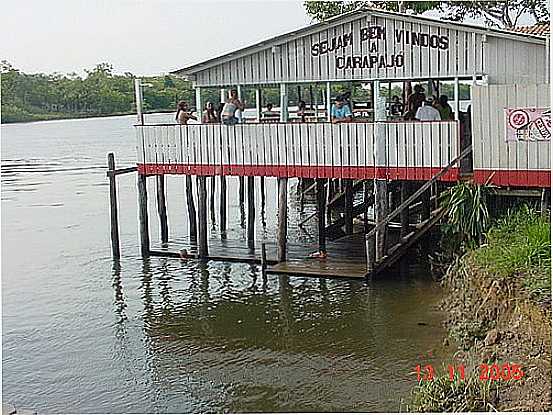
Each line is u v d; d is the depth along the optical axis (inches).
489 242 591.5
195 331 615.5
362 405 453.4
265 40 782.5
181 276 787.4
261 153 768.9
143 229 874.8
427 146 695.7
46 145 2470.5
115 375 534.3
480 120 646.5
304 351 551.8
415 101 721.0
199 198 834.8
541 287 464.1
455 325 554.3
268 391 488.4
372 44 748.6
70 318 669.3
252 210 927.7
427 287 669.3
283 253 781.9
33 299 733.9
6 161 2054.6
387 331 572.7
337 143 732.7
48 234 1077.8
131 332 625.0
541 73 699.4
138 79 835.4
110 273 819.4
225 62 808.9
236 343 580.1
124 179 1739.7
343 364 521.0
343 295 670.5
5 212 1277.1
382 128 711.7
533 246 524.1
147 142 830.5
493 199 661.3
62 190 1541.6
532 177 637.9
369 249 700.7
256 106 858.1
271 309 652.7
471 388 411.5
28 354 583.2
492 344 474.0
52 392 510.0
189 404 480.1
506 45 705.6
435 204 796.0
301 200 1235.2
